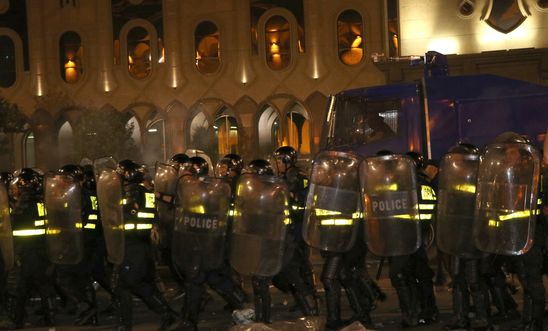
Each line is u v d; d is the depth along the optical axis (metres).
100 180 8.69
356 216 8.53
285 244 8.30
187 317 8.50
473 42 34.44
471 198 8.13
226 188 8.37
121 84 37.88
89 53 38.09
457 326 8.59
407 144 16.86
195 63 37.25
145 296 8.77
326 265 8.84
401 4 34.97
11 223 9.80
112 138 35.75
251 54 36.62
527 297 8.35
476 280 8.32
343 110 17.30
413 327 8.95
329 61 35.72
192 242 8.34
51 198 9.53
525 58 32.47
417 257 9.08
